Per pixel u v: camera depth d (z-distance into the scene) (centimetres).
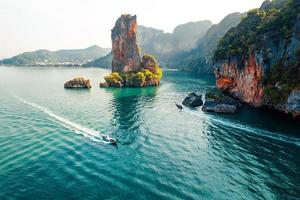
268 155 4806
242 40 10606
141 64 17950
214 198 3500
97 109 8281
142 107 8738
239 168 4325
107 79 14962
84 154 4731
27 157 4547
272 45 8369
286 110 7262
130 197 3462
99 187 3678
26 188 3619
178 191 3628
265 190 3716
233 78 10594
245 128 6294
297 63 7281
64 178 3894
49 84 15438
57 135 5659
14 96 10500
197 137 5722
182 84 16325
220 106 7975
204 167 4341
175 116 7488
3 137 5444
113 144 5228
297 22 7669
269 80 8138
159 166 4341
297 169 4303
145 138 5628
